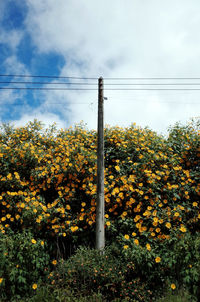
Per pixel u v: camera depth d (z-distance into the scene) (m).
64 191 6.02
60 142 6.99
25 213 5.29
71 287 4.23
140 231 5.04
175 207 5.29
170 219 5.18
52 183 6.30
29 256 4.72
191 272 4.08
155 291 4.31
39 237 5.50
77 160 6.11
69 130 7.72
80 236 5.68
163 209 5.33
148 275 4.43
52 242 5.55
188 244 4.38
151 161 5.93
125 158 6.34
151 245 4.83
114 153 6.66
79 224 5.75
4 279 4.33
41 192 6.34
